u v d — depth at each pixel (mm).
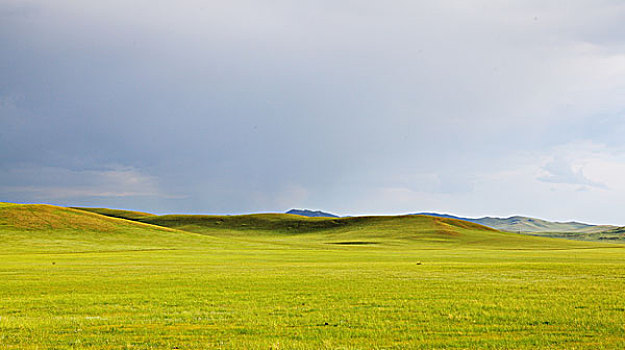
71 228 103562
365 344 15500
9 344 15609
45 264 51312
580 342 15461
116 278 35875
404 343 15555
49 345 15477
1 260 58344
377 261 58625
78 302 24156
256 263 54531
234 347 15180
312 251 87000
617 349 14609
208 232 180875
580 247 113938
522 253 81375
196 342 15828
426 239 134375
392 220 178125
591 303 22938
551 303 23047
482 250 97250
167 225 195375
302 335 16688
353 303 23625
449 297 25422
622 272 38938
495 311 20922
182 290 28750
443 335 16703
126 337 16500
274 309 21938
